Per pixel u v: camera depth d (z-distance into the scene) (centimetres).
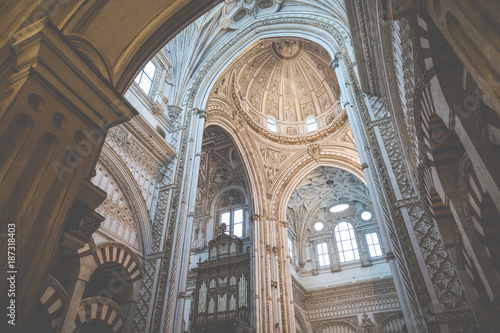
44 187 351
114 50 507
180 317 1115
